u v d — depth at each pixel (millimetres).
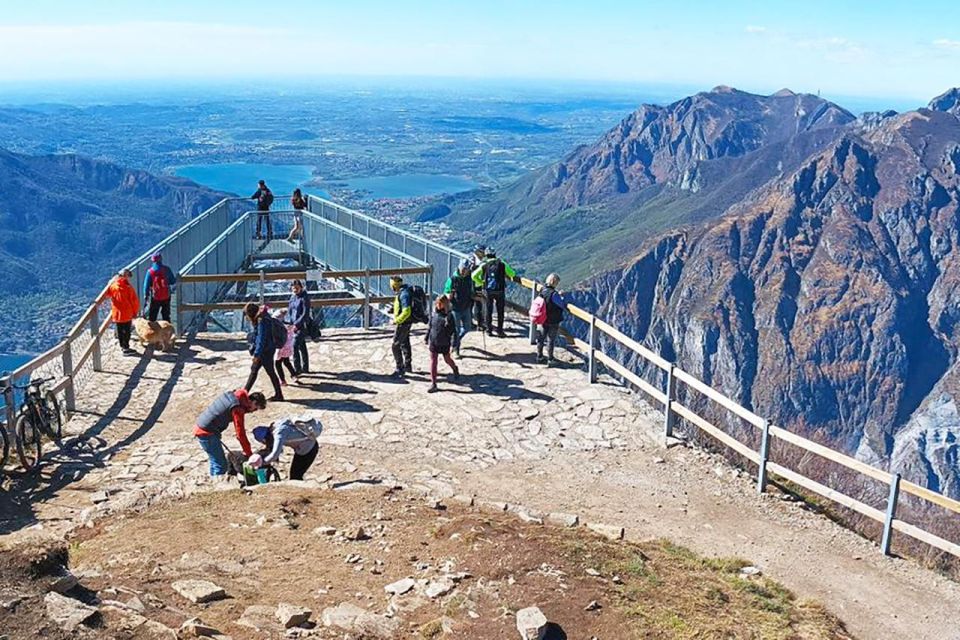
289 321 17781
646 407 16953
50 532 11031
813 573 11352
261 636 7305
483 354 19688
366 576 9141
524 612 8062
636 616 8484
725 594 9812
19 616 6730
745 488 13891
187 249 26422
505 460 14430
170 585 8344
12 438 13711
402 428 15523
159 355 19406
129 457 14078
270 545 9922
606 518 12516
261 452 12586
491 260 20344
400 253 22875
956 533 19359
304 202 33312
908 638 9984
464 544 9945
